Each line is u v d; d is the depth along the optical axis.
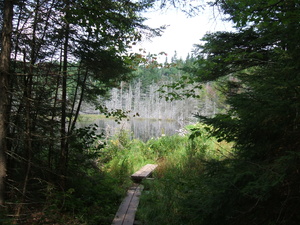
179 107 45.19
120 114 5.96
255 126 2.55
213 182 2.67
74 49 4.79
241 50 4.64
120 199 5.11
